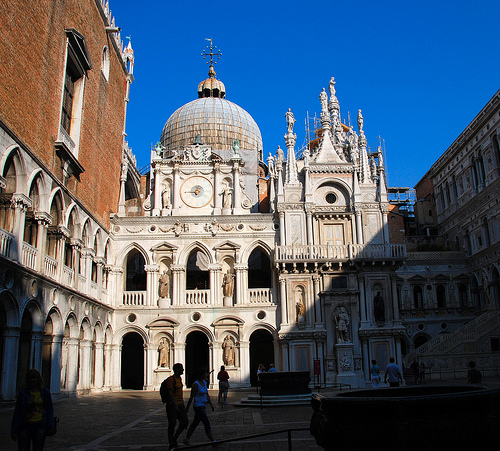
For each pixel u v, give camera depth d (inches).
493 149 1913.1
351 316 1669.5
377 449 344.8
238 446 610.2
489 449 343.3
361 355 1638.8
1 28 978.7
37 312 1107.3
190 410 1019.3
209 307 1681.8
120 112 1878.7
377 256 1690.5
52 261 1203.9
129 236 1745.8
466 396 349.7
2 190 1025.5
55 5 1235.9
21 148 1039.0
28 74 1093.1
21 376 1087.6
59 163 1261.1
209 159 1850.4
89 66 1435.8
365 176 1849.2
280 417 859.4
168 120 2657.5
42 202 1149.1
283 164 1978.3
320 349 1636.3
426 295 2097.7
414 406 345.7
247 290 1706.4
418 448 339.9
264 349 1947.6
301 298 1686.8
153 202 1827.0
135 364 1945.1
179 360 1651.1
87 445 628.4
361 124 1943.9
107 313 1630.2
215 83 2775.6
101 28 1628.9
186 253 1733.5
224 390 1091.3
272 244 1752.0
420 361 1626.5
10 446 616.4
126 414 954.7
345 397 367.9
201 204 1811.0
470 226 2117.4
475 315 2059.5
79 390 1382.9
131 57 2017.7
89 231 1499.8
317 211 1776.6
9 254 992.9
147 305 1692.9
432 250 2236.7
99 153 1608.0
